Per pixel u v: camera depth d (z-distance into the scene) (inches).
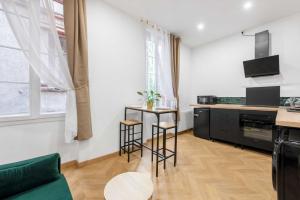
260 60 129.8
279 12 115.3
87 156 96.0
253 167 94.0
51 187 45.2
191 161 102.3
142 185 48.6
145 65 132.8
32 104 79.4
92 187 73.3
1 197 39.8
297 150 33.7
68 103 85.2
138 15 120.2
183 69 182.2
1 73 75.5
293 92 119.5
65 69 82.6
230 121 134.2
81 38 87.9
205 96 161.8
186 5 106.9
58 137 88.0
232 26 138.3
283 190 35.2
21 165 44.1
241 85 150.6
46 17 77.3
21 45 69.6
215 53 170.7
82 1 88.9
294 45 118.4
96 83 100.3
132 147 115.9
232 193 69.8
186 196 67.7
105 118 105.3
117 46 111.5
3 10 65.4
